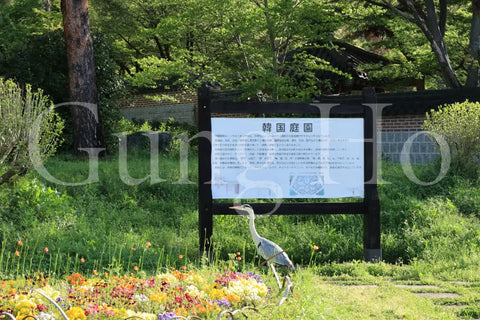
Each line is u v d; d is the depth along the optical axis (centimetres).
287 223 1260
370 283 880
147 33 2034
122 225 1248
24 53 2148
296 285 735
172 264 952
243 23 1880
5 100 1223
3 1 2422
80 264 879
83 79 1967
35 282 701
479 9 2066
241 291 665
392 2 2334
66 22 1969
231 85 2241
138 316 546
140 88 3030
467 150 1480
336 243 1170
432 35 2022
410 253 1105
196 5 1886
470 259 1016
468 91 1762
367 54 2642
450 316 673
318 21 1970
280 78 1861
